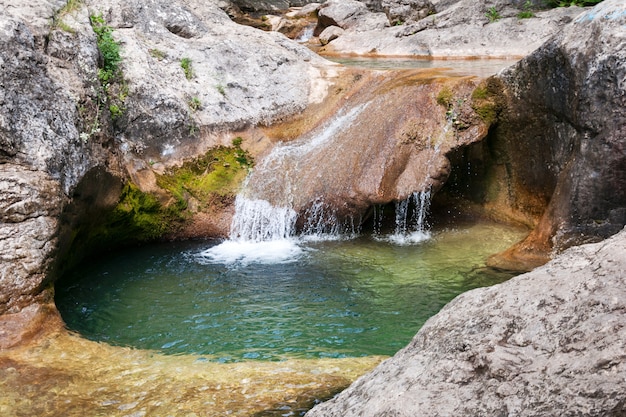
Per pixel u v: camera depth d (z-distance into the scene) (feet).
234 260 24.38
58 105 22.02
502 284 9.40
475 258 23.65
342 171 26.58
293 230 26.55
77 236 22.97
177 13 32.12
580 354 7.25
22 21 22.35
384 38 50.42
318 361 15.25
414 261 23.58
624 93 20.48
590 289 8.05
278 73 31.35
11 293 17.72
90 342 17.35
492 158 27.32
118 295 21.40
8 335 17.01
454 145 25.63
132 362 15.84
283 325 18.99
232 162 27.99
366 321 19.12
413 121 26.78
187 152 27.40
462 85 26.86
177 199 26.32
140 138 26.53
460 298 9.71
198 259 24.59
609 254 8.51
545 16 46.52
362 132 27.61
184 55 30.09
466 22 48.39
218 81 29.84
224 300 20.88
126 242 25.89
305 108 30.42
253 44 32.30
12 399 13.73
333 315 19.58
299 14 66.80
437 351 8.71
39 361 15.85
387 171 25.91
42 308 18.16
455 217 27.81
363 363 15.05
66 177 20.95
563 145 23.73
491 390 7.54
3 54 21.08
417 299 20.53
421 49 46.91
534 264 22.52
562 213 22.67
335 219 26.30
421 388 8.09
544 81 23.89
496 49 45.19
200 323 19.26
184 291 21.65
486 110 26.11
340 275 22.62
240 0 66.74
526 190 26.25
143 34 30.32
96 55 25.02
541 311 8.18
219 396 13.42
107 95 25.76
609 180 21.30
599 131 21.29
